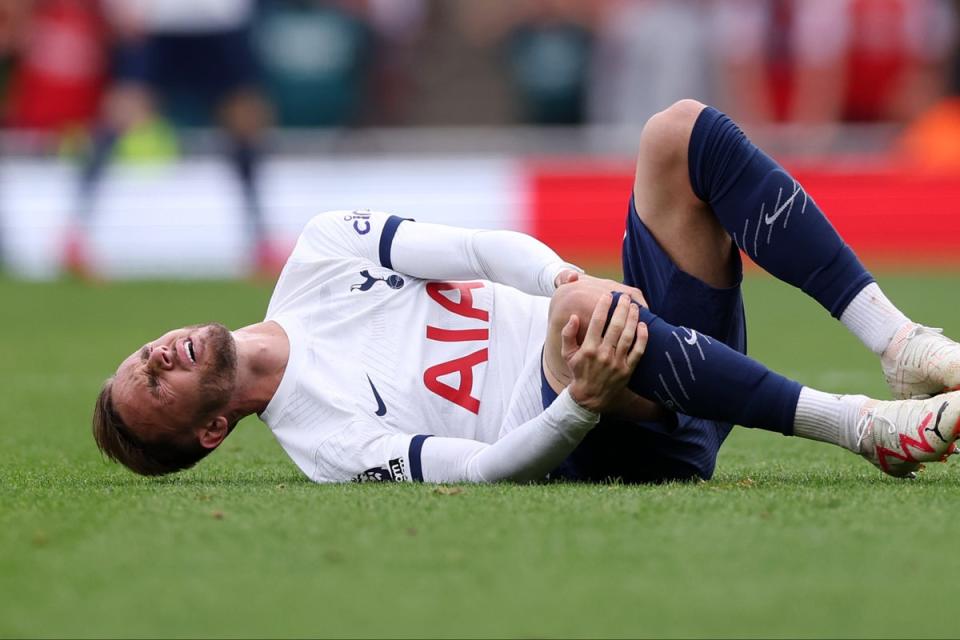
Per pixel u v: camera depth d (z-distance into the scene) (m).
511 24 61.72
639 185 13.27
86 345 32.00
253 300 40.88
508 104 62.06
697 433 13.16
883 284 42.56
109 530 10.98
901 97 56.72
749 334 33.12
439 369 13.30
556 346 12.57
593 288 12.38
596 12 58.34
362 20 59.97
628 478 13.38
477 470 12.71
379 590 9.35
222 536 10.69
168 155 49.97
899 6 56.09
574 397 12.21
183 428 13.38
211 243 49.72
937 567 9.69
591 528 10.73
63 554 10.30
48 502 12.22
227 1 53.34
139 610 9.04
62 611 9.04
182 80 54.16
